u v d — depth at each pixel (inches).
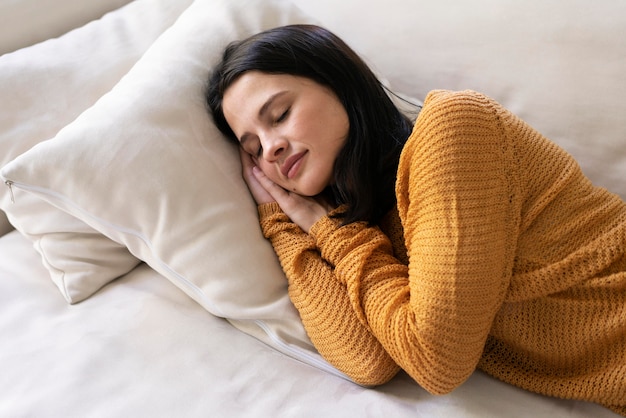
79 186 31.3
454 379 27.2
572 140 34.6
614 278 27.4
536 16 35.6
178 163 32.5
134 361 30.4
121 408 27.9
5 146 35.9
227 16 38.1
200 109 35.0
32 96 36.6
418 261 28.0
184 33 37.5
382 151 33.8
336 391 29.3
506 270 28.2
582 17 34.4
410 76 39.9
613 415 27.9
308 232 33.7
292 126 31.9
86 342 31.3
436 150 27.9
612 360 27.6
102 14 46.7
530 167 29.6
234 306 31.9
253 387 29.2
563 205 29.3
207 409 27.9
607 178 34.1
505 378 30.0
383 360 29.2
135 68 36.5
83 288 34.7
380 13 40.7
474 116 28.3
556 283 28.1
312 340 31.2
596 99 33.9
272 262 33.4
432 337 26.7
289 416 27.5
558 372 29.4
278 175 33.6
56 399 28.5
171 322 32.6
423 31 39.2
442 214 27.4
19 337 32.2
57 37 44.4
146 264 37.9
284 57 32.8
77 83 37.7
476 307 26.8
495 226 27.5
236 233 32.7
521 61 36.0
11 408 28.2
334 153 32.7
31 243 39.3
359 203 32.4
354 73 33.9
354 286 29.9
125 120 32.4
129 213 32.1
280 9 39.4
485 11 37.3
